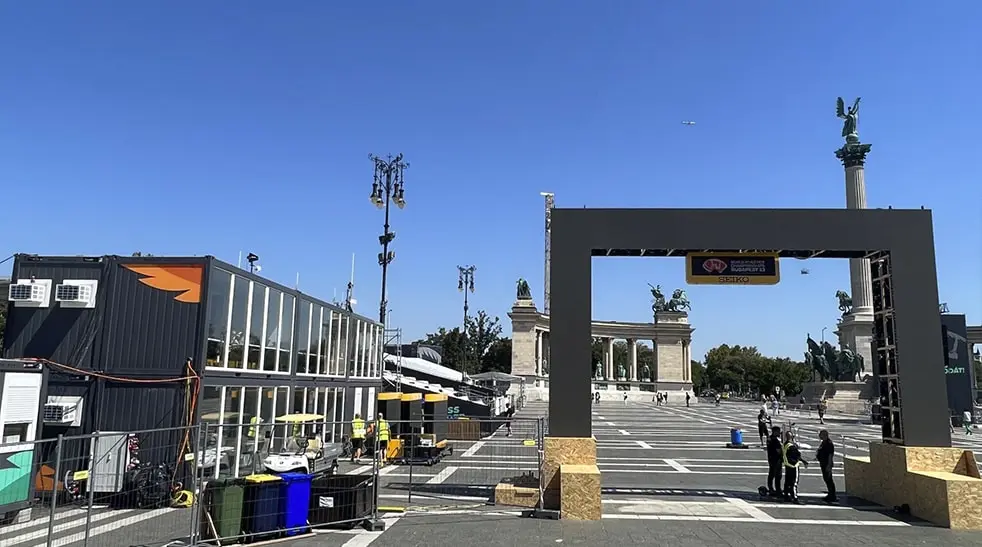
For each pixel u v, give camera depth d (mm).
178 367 13648
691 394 91625
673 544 10109
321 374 20453
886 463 13578
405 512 12469
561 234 13984
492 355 94188
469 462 19875
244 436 15258
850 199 66000
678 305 95812
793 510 12922
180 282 14023
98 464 13102
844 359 60781
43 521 11477
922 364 13312
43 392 12180
